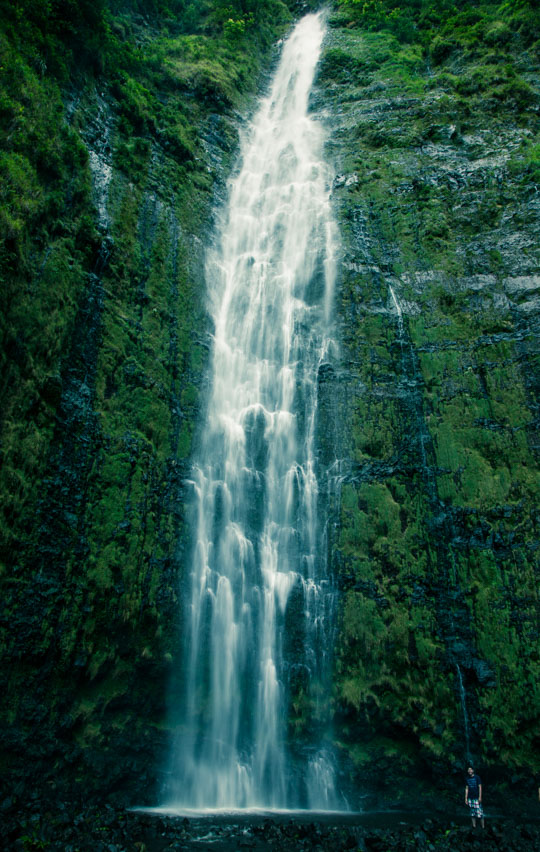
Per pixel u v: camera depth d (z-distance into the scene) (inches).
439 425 680.4
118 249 696.4
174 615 579.8
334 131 1089.4
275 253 904.9
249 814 499.8
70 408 553.9
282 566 649.0
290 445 719.7
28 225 548.4
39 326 534.6
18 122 581.3
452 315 751.1
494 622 567.2
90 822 441.1
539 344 687.1
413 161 948.6
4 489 467.5
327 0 1595.7
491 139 943.0
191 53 1213.1
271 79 1386.6
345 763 544.1
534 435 641.6
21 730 448.8
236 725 568.1
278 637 610.9
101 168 737.6
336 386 733.9
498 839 448.8
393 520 641.0
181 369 721.6
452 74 1143.0
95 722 505.0
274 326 816.3
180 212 848.3
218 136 1065.5
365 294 799.7
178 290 770.2
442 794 525.0
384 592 604.7
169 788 524.7
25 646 461.4
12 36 641.0
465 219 839.1
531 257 764.6
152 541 588.1
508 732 524.7
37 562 487.2
